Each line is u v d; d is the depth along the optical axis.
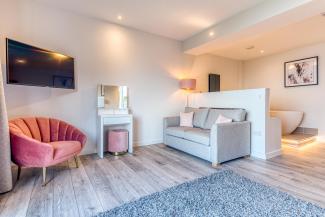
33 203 1.81
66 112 3.30
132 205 1.75
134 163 3.00
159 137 4.48
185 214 1.61
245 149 3.30
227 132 2.99
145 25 3.84
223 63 5.97
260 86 6.05
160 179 2.38
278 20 2.87
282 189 2.10
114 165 2.90
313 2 2.34
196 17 3.45
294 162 3.05
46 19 3.09
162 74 4.49
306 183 2.26
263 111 3.25
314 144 4.34
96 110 3.60
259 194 1.95
